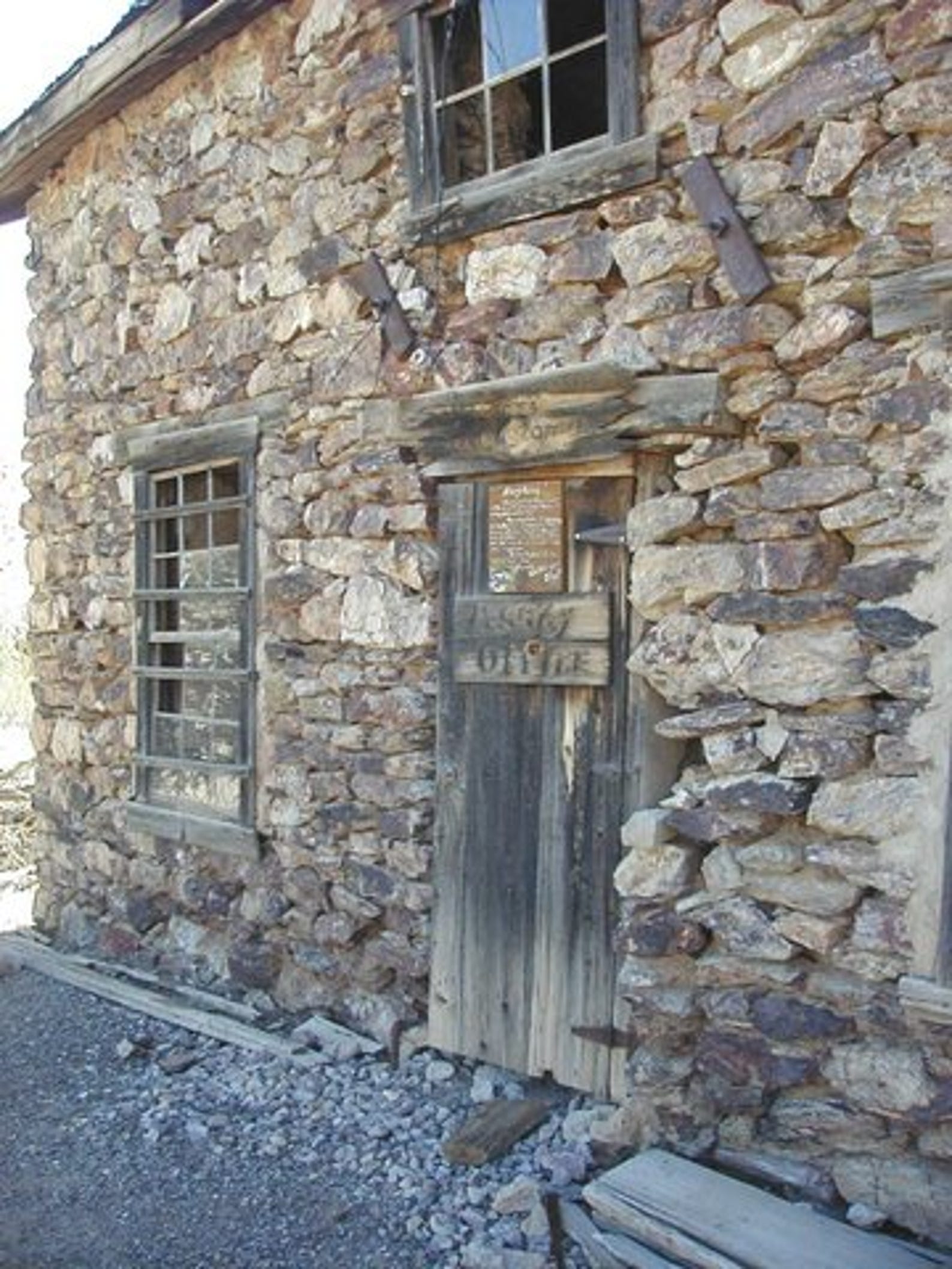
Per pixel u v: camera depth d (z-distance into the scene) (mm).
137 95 5520
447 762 4156
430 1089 4055
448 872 4148
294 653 4777
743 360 3293
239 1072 4340
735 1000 3240
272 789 4902
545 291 3812
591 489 3775
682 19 3426
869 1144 3004
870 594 3031
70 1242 3312
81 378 6102
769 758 3219
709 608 3340
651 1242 2916
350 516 4508
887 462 3018
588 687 3781
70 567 6250
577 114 4402
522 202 3840
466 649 4070
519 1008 3934
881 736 3016
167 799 5594
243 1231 3322
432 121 4148
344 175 4477
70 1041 4832
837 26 3080
